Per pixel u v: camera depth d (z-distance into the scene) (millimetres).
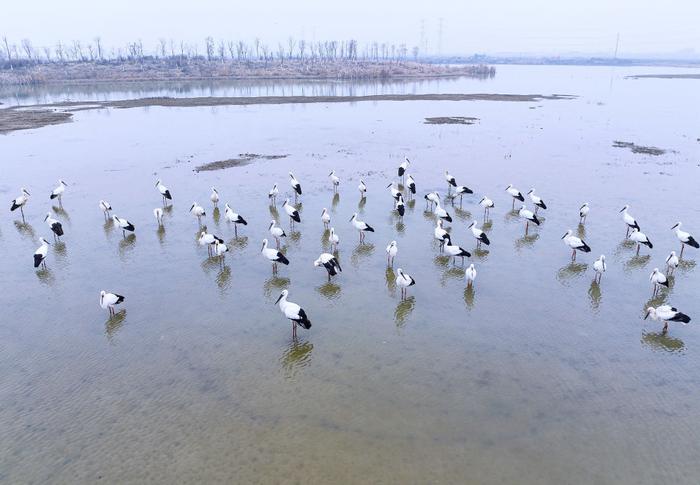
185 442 16062
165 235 32219
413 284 25578
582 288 25219
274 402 17719
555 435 16156
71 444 16047
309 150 54656
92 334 21781
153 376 19141
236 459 15398
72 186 41938
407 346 20797
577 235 31422
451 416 16953
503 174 44781
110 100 99500
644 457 15336
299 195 39469
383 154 52875
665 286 25109
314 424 16703
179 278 26625
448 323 22422
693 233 31078
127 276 26875
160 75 158875
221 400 17859
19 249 30391
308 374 19156
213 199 36438
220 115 79375
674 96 106875
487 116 77562
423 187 41719
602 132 63250
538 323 22281
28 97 106500
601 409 17219
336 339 21328
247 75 163000
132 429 16609
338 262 28156
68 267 27969
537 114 79375
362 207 37156
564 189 40219
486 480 14562
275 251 26578
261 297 24750
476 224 32938
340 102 95875
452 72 199375
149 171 46188
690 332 21438
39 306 23984
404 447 15719
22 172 45875
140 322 22641
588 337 21219
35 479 14844
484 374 19031
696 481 14547
